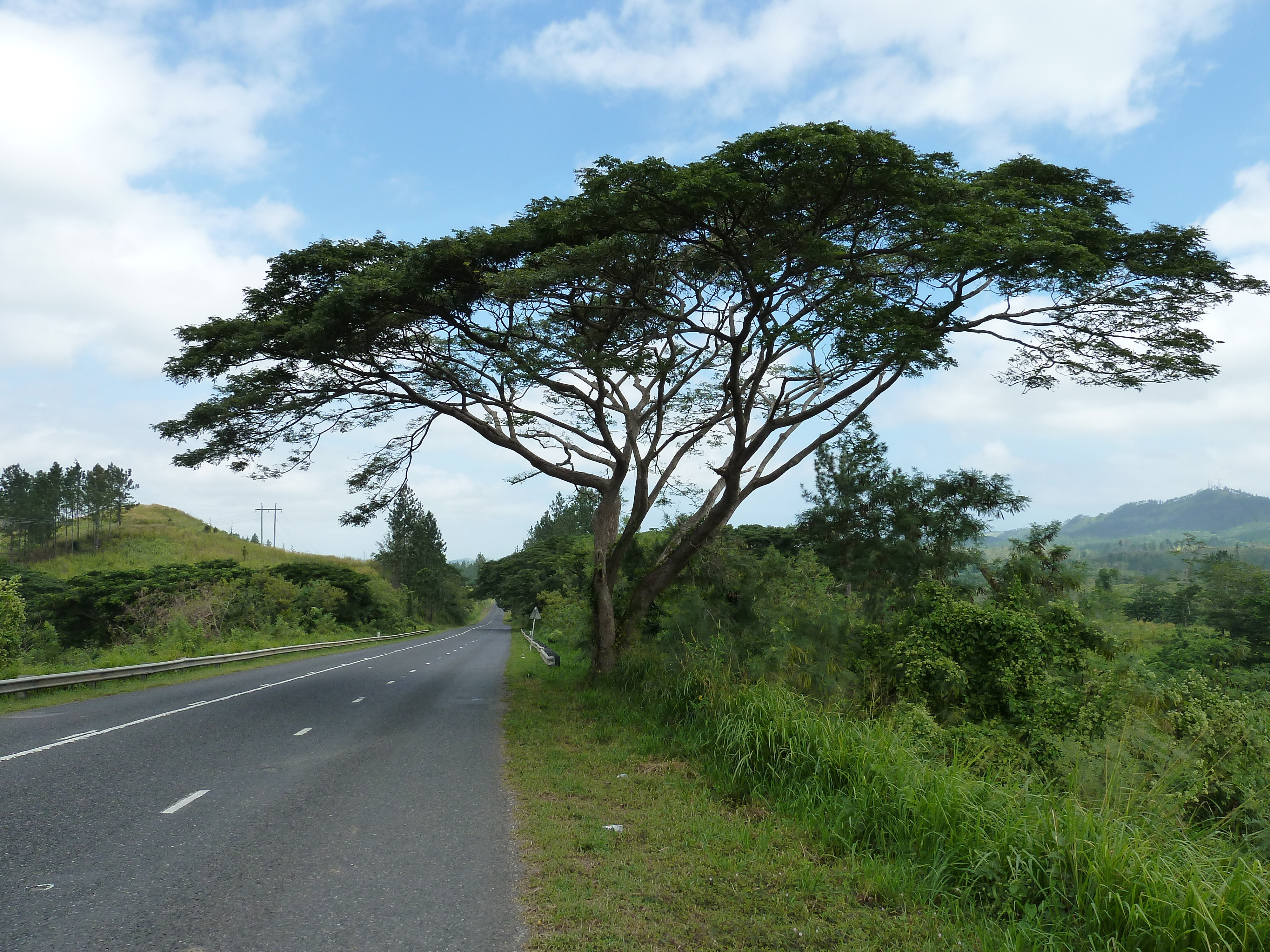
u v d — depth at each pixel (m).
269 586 46.12
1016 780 7.62
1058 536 18.62
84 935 4.30
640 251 13.63
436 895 5.07
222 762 9.34
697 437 20.00
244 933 4.39
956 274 12.93
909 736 8.45
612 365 15.03
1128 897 4.63
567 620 31.30
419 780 8.59
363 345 15.73
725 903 5.09
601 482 18.73
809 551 19.67
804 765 7.77
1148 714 9.77
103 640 42.72
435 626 90.62
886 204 12.56
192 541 101.38
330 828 6.61
